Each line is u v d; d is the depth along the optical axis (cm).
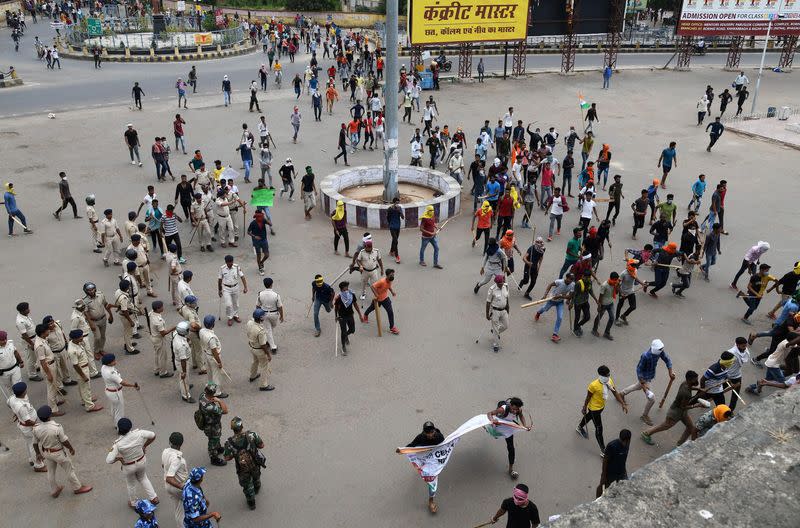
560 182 2436
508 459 1013
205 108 3309
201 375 1225
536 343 1352
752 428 441
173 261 1448
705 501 386
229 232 1792
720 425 450
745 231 1958
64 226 1909
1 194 2127
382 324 1412
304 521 889
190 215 1906
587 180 2119
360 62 4256
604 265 1730
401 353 1303
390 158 2030
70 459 923
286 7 7350
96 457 1011
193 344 1212
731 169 2561
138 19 5700
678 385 1218
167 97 3509
